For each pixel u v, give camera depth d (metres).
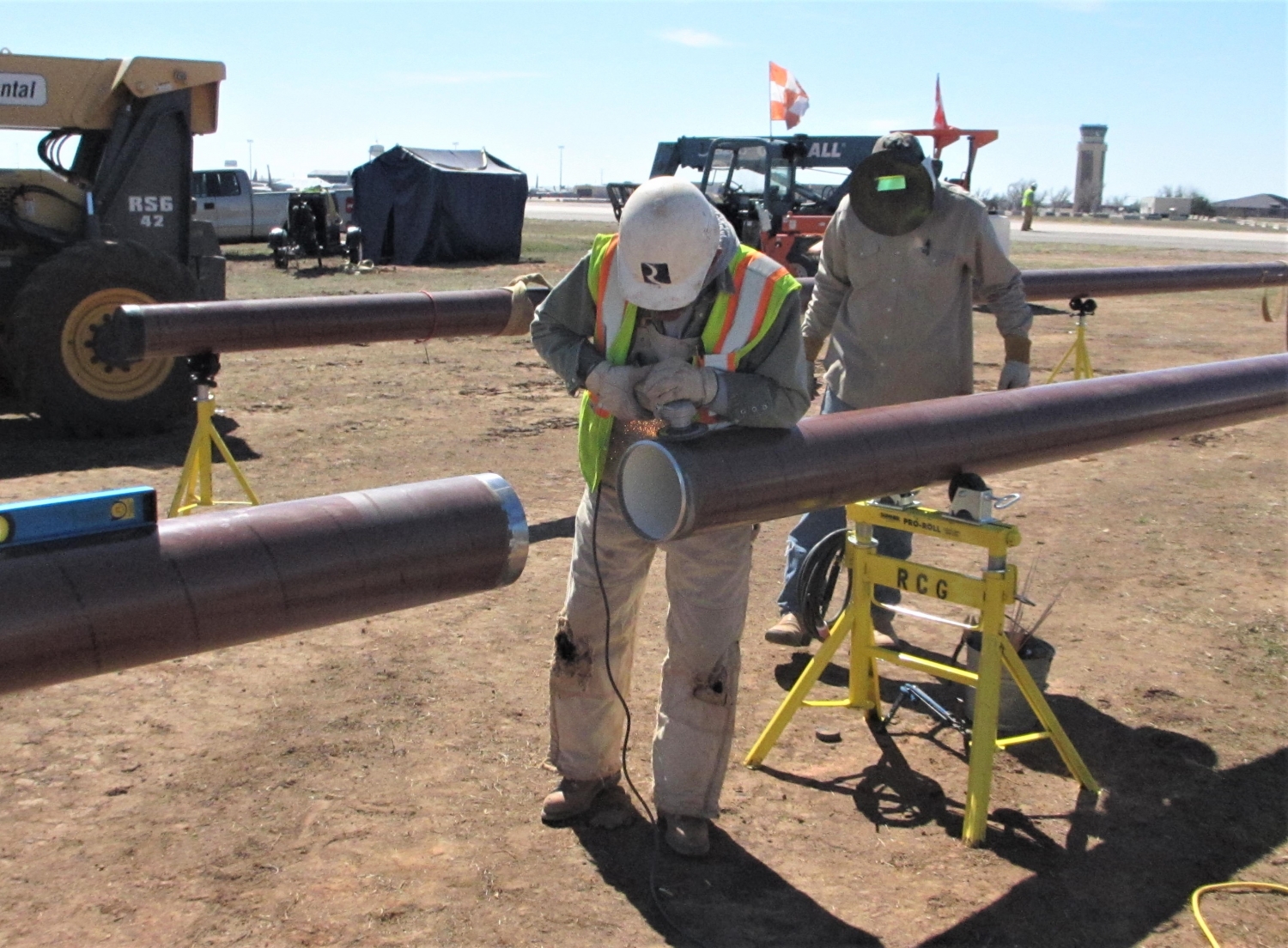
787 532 6.26
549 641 4.63
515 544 2.12
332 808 3.35
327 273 21.50
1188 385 3.82
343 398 9.77
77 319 7.70
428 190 24.25
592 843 3.21
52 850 3.11
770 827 3.33
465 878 3.03
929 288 4.09
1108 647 4.64
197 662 4.35
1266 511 6.62
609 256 2.88
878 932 2.85
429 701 4.06
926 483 3.19
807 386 2.86
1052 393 3.49
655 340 2.85
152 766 3.57
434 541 2.02
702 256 2.65
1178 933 2.87
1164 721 4.00
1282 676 4.37
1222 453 8.17
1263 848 3.24
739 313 2.77
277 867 3.06
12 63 8.18
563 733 3.28
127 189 8.59
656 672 4.33
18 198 8.22
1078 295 9.29
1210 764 3.71
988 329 15.62
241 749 3.69
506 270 22.91
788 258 18.50
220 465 7.32
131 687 4.13
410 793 3.44
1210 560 5.74
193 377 5.92
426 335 6.15
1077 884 3.06
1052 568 5.60
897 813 3.41
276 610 1.87
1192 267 9.95
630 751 3.76
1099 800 3.48
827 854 3.19
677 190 2.65
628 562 3.12
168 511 6.03
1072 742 3.84
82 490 6.66
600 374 2.77
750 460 2.69
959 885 3.05
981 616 3.37
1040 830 3.32
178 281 8.00
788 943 2.80
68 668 1.70
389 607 2.02
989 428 3.25
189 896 2.93
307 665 4.35
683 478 2.55
